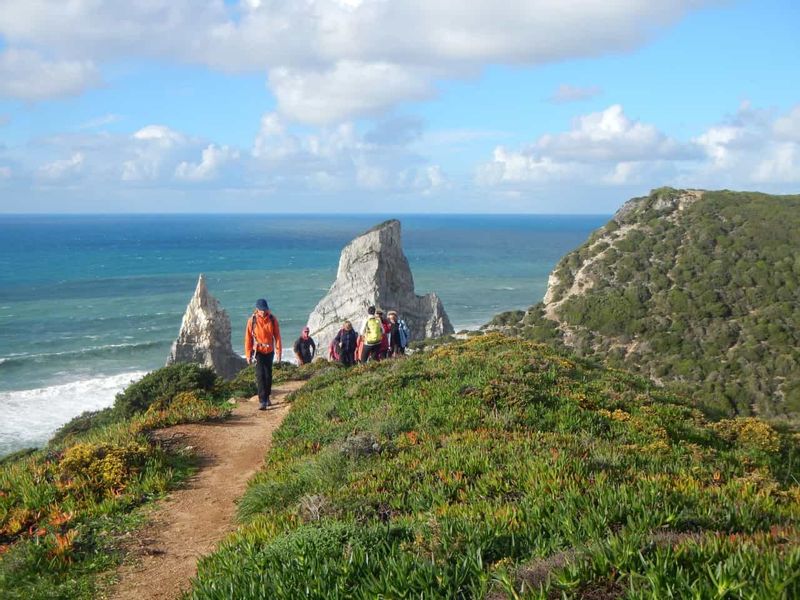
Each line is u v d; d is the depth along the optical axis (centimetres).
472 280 13962
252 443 1303
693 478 726
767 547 376
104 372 6028
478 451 837
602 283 5694
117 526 853
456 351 1923
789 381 4006
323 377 1886
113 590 664
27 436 4225
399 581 414
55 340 7262
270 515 750
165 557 749
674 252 5712
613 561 381
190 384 1945
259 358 1647
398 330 2253
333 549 511
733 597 326
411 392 1341
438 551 473
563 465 711
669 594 327
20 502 939
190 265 15638
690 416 1390
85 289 11269
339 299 7600
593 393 1381
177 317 8750
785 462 1201
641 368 4578
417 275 14838
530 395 1247
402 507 691
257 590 446
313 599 424
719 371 4291
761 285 5003
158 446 1180
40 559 727
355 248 7725
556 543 467
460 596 405
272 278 13312
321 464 915
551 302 5906
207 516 893
